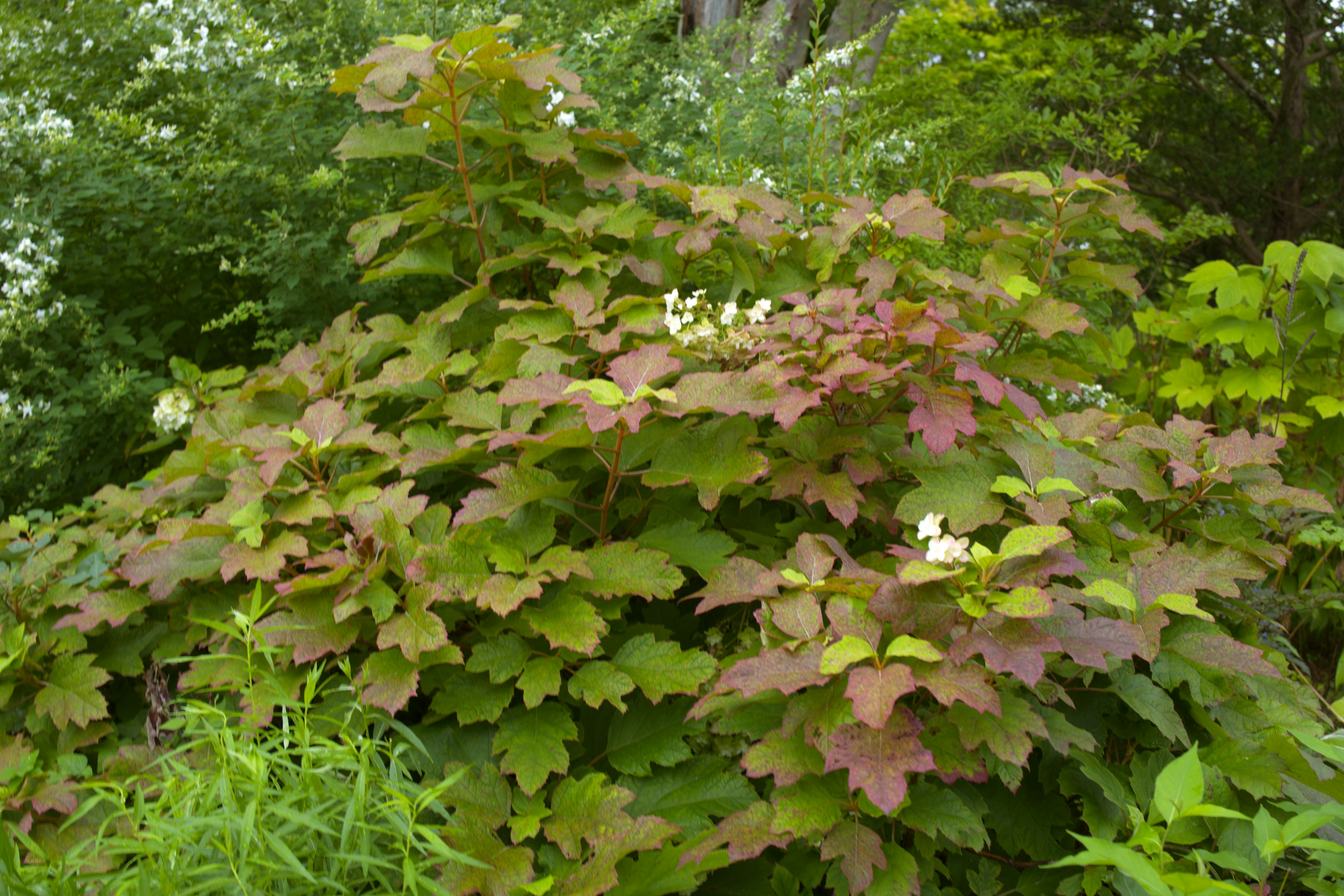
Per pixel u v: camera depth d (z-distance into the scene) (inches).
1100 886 65.1
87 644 88.7
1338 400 143.7
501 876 62.5
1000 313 101.0
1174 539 94.9
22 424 114.0
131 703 93.0
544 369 89.3
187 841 58.2
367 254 103.1
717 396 74.2
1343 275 139.3
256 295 144.7
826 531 84.1
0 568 94.7
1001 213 175.2
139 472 132.2
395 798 62.7
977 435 85.2
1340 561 133.7
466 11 141.5
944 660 57.6
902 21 282.0
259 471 87.3
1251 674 68.2
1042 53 293.4
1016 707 61.4
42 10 148.0
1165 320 163.5
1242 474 84.6
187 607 88.7
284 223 123.9
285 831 57.6
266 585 85.0
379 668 71.6
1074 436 92.4
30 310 117.0
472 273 117.6
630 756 72.9
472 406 89.0
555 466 84.0
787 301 85.4
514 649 73.5
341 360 105.7
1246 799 71.0
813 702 60.3
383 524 76.9
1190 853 60.1
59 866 61.0
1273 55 344.8
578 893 61.2
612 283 108.2
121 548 94.0
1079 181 103.3
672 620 87.4
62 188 123.0
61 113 136.6
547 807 68.9
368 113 134.7
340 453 93.2
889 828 68.1
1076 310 99.2
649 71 164.7
